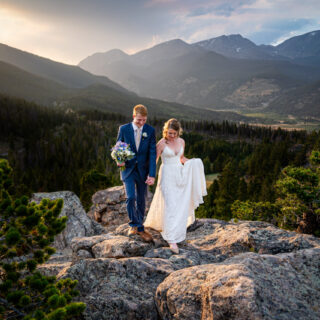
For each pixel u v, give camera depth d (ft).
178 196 15.19
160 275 12.46
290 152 280.72
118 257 14.24
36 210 12.69
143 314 10.94
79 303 10.40
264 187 157.07
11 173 14.16
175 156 15.17
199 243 17.35
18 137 442.09
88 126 489.67
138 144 14.79
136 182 15.34
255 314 7.70
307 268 10.32
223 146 374.43
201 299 9.41
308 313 8.23
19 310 10.79
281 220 61.11
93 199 35.81
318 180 47.03
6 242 10.87
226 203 138.41
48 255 13.34
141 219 16.08
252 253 11.98
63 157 328.08
